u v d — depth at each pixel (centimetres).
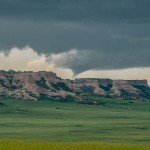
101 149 6350
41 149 6172
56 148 6294
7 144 6519
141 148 6531
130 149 6456
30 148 6219
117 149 6369
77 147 6425
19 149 6116
